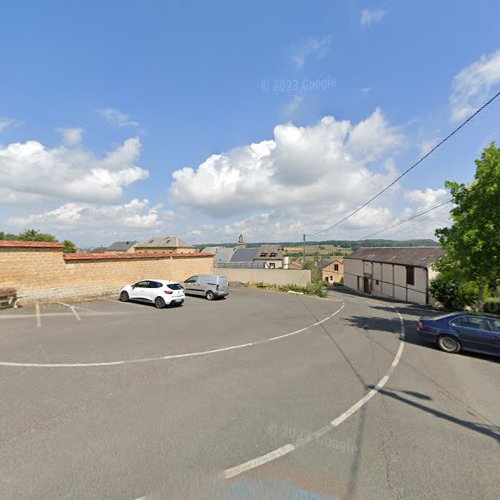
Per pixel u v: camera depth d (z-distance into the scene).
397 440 4.29
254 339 9.86
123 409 4.84
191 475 3.39
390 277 33.75
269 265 49.59
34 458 3.54
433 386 6.48
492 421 4.97
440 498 3.19
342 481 3.39
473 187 12.45
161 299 15.30
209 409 4.97
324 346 9.42
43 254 14.32
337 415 4.98
